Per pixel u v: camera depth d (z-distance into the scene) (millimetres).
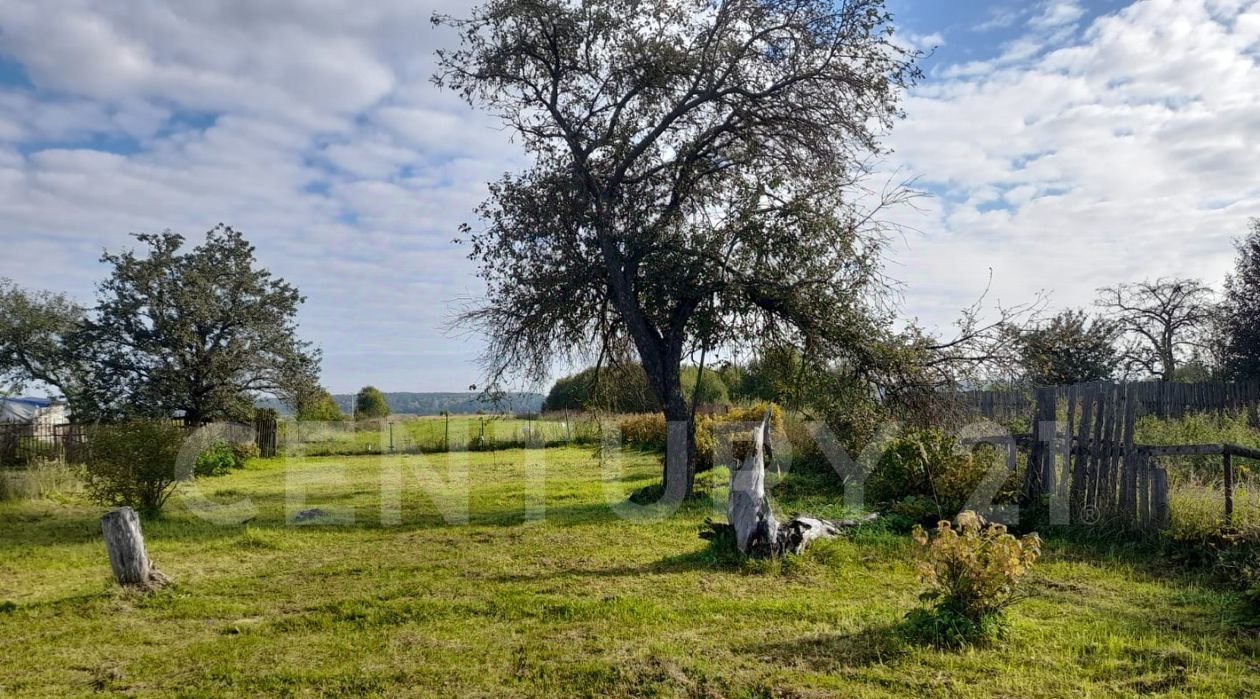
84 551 11195
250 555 11008
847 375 14406
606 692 5574
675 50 14805
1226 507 9055
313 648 6785
